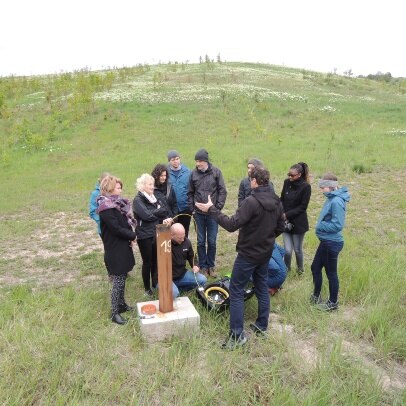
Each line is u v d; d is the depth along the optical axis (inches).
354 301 200.8
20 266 272.2
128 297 211.9
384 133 730.2
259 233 158.2
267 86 1282.0
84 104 983.6
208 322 179.8
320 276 195.2
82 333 171.9
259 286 169.9
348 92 1298.0
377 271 219.1
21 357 151.9
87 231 356.8
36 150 760.3
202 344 163.9
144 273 209.2
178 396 136.3
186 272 214.2
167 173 229.9
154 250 211.2
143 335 168.1
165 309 176.6
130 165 609.9
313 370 146.2
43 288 228.5
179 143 741.9
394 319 182.5
